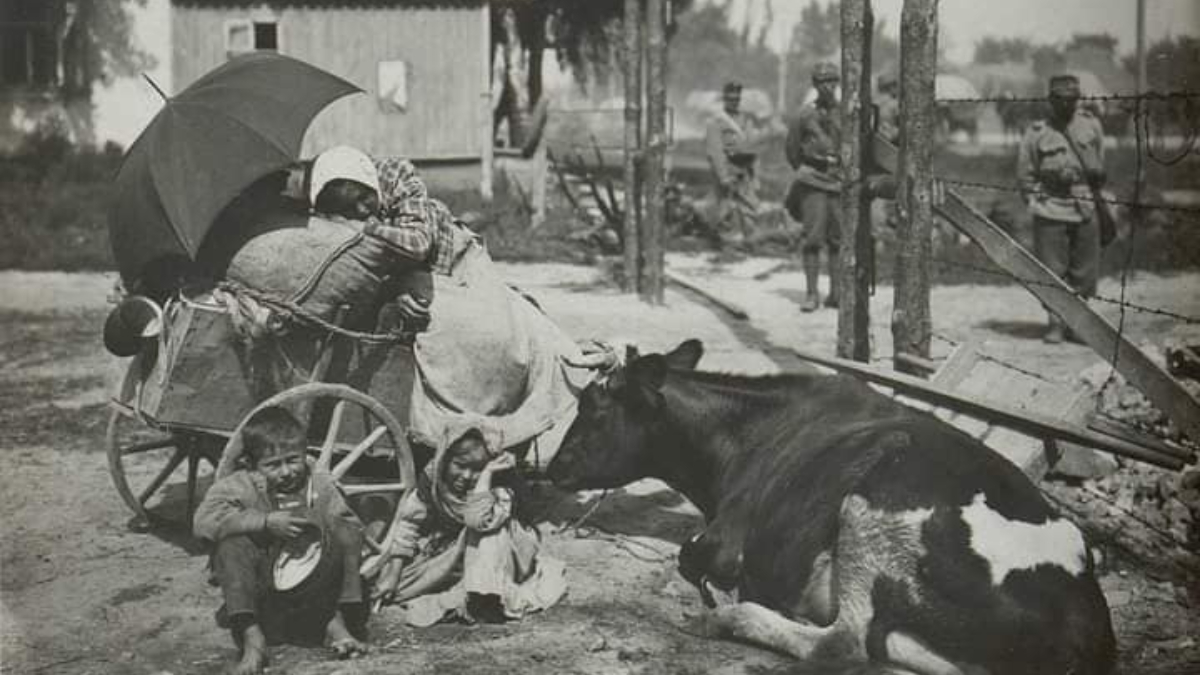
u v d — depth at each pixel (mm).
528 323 5848
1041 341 10977
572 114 18484
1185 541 5977
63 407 8367
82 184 17953
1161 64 10383
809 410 5180
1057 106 10867
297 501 4668
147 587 5281
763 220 18328
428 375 5418
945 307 12773
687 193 20719
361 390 5398
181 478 6852
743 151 17688
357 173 5367
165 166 5172
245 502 4570
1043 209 10938
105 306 11984
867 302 7551
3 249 14250
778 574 4715
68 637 4770
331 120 18797
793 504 4719
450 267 5566
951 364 6512
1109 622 4270
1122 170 16703
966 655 4223
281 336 5219
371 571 4957
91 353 10031
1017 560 4215
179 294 5305
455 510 5062
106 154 19344
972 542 4227
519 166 18922
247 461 4734
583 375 5945
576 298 12727
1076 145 10883
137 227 5258
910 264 6867
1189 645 4793
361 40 18859
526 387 5742
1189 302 12320
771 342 10672
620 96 26359
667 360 5688
